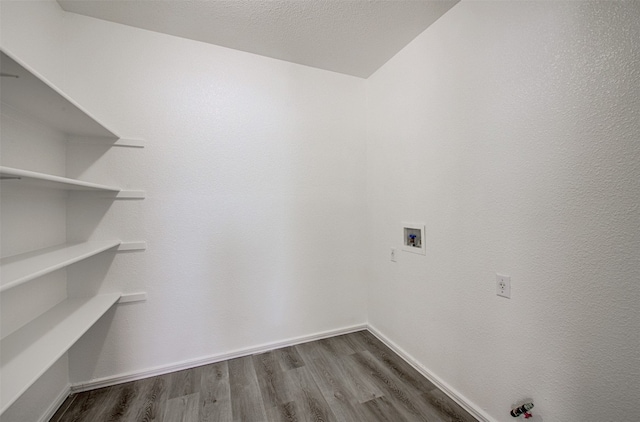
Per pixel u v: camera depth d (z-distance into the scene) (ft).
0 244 3.45
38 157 4.17
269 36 5.72
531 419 3.63
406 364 5.96
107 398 4.86
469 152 4.50
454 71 4.78
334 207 7.32
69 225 4.96
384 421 4.36
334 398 4.88
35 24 4.16
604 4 2.88
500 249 4.03
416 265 5.80
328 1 4.74
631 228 2.71
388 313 6.80
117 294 5.27
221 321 6.11
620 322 2.80
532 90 3.56
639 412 2.68
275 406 4.68
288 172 6.75
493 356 4.16
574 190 3.15
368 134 7.65
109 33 5.23
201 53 5.90
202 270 5.93
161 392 5.02
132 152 5.37
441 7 4.83
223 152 6.09
